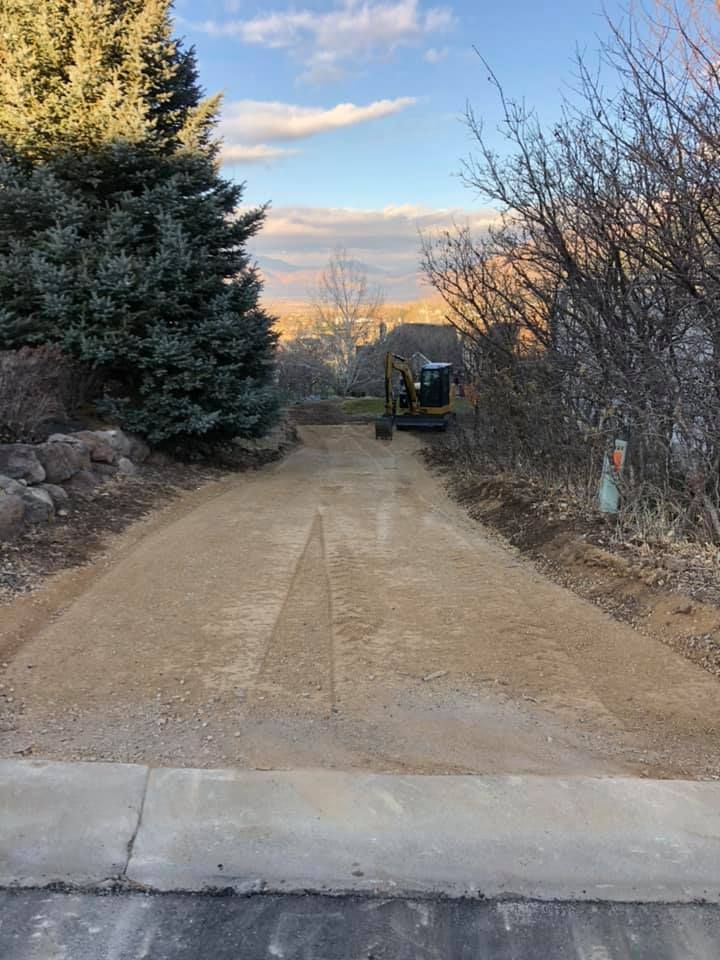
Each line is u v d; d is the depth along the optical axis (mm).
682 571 5961
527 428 11391
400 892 2752
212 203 13312
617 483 7672
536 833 2998
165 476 12086
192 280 13086
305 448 23172
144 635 5148
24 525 7230
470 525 9594
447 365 31156
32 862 2871
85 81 12547
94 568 6727
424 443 25938
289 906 2688
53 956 2441
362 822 3051
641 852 2906
